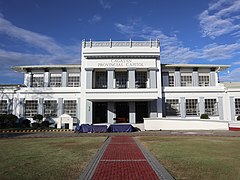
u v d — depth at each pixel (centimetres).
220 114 2991
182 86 3120
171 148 1211
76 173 725
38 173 718
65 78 3148
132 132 2395
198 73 3194
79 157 980
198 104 3008
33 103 3042
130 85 2878
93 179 665
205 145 1325
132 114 2888
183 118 2766
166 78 3117
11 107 3038
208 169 760
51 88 3048
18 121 2958
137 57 2925
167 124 2662
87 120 2831
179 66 3109
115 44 2942
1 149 1208
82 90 2902
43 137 1903
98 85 3083
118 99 2775
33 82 3181
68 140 1641
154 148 1214
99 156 1003
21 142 1533
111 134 2169
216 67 3183
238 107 2998
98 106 3005
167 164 843
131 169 778
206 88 3034
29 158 954
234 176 679
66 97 3028
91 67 2912
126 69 2956
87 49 2936
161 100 2897
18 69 3189
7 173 716
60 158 956
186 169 765
